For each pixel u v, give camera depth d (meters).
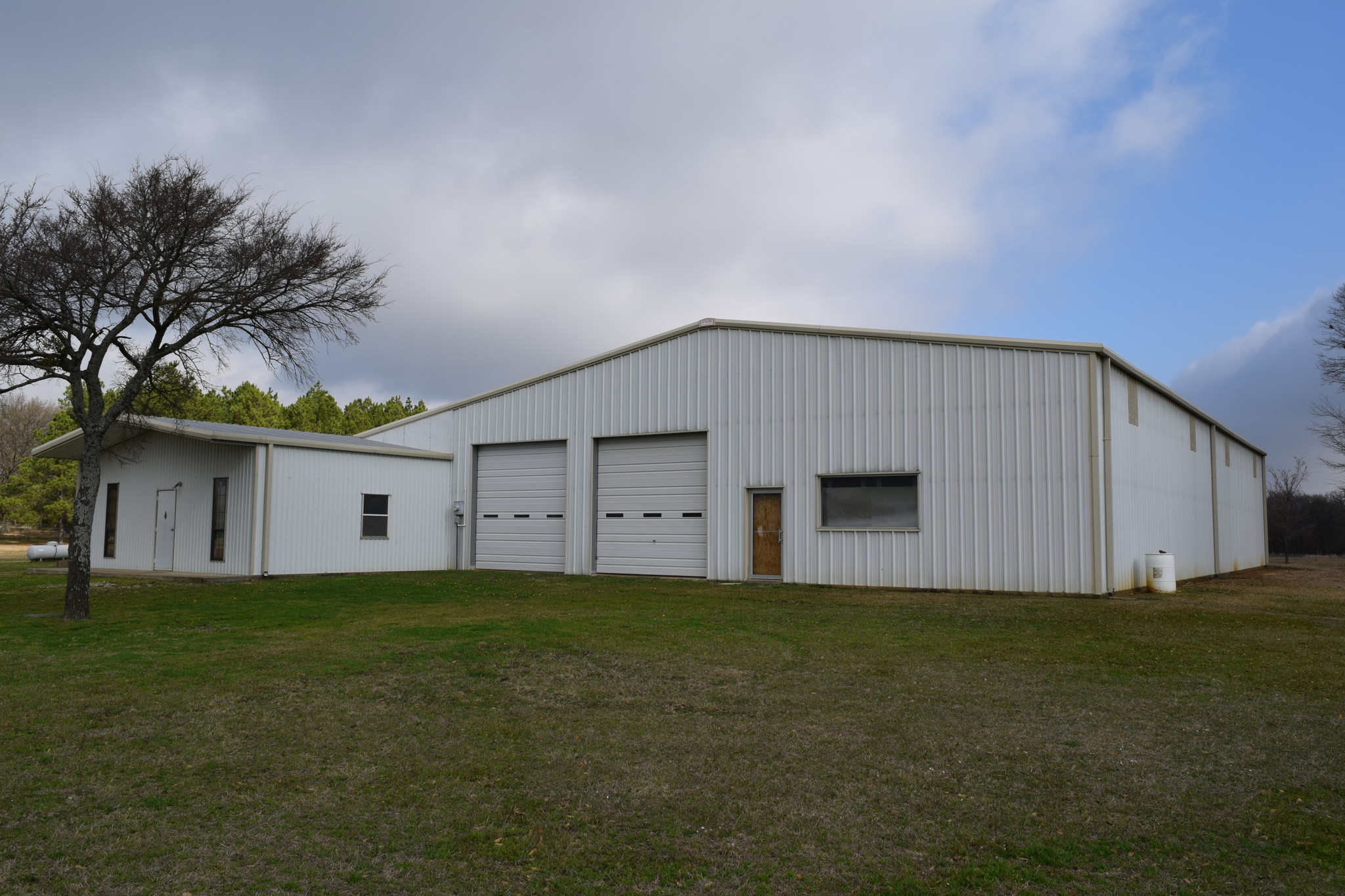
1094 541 15.91
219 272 14.28
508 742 6.23
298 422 43.19
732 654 9.54
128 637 10.61
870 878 4.10
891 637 10.80
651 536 21.30
